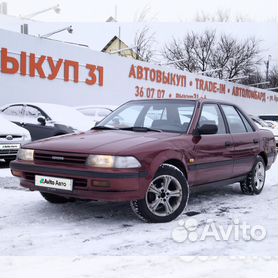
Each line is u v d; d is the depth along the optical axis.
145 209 4.76
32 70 15.76
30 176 4.99
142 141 4.90
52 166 4.77
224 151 5.86
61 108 11.74
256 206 5.91
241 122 6.70
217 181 5.85
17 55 15.20
